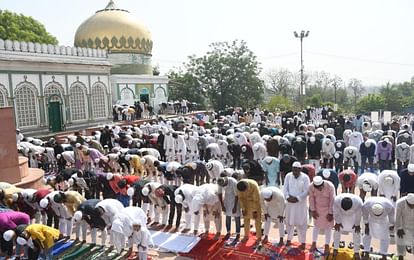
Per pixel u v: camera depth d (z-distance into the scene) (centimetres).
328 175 960
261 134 1834
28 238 750
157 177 1314
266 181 1132
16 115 2139
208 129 2012
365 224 747
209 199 859
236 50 4512
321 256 775
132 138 1756
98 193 1088
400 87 6588
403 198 718
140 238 770
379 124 1939
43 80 2283
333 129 1806
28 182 1278
